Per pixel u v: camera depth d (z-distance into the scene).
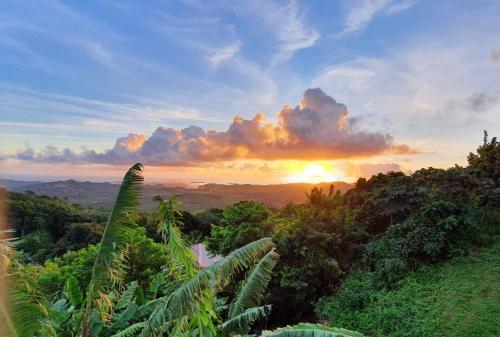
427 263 12.84
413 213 15.62
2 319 4.02
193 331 5.01
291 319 14.95
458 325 8.62
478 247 13.49
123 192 5.29
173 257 5.75
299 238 15.41
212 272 4.51
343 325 10.60
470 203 16.03
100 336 8.44
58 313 8.23
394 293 11.41
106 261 5.29
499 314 8.80
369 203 18.28
